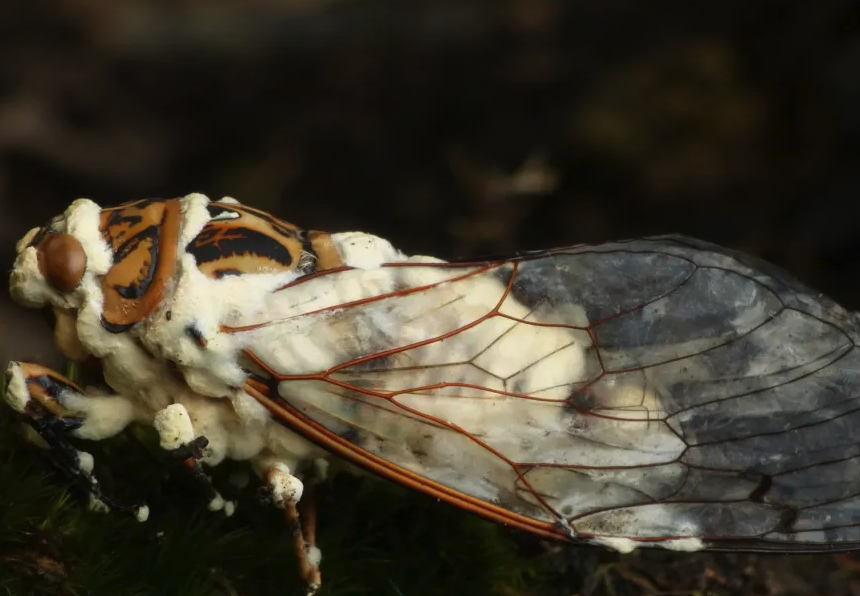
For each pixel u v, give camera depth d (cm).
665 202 47
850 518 21
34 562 21
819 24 49
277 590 21
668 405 21
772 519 21
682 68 50
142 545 21
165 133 58
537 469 21
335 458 21
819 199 46
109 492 21
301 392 21
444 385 21
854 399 21
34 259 21
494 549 22
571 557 22
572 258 21
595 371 21
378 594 22
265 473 21
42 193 54
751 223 47
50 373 21
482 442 21
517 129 53
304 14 62
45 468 21
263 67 59
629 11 55
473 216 41
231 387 21
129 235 21
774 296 21
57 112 56
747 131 48
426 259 21
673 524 21
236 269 21
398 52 58
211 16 62
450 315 21
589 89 52
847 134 46
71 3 60
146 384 21
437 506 22
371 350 21
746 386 21
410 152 56
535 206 48
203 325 20
